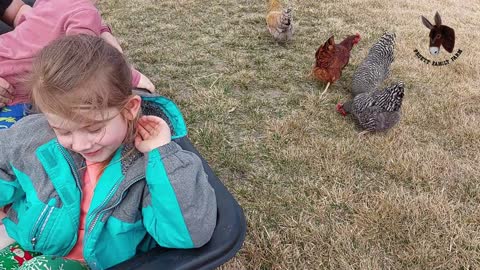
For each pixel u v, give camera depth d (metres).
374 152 1.38
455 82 1.80
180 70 1.81
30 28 0.94
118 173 0.69
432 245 1.08
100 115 0.60
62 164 0.72
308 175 1.29
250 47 2.03
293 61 1.92
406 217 1.15
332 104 1.63
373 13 2.46
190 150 0.79
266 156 1.35
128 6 2.41
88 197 0.73
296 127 1.47
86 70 0.58
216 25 2.23
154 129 0.68
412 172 1.29
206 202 0.64
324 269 1.02
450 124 1.53
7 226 0.75
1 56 0.94
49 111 0.60
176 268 0.60
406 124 1.52
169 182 0.63
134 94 0.69
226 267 0.99
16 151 0.74
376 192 1.23
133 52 1.92
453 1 2.77
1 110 0.96
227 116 1.53
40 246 0.72
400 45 2.08
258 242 1.06
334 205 1.19
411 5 2.62
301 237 1.08
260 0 2.58
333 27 2.27
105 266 0.70
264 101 1.63
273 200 1.19
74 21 0.93
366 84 1.62
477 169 1.33
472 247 1.08
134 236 0.70
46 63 0.59
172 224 0.63
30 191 0.73
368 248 1.07
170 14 2.34
